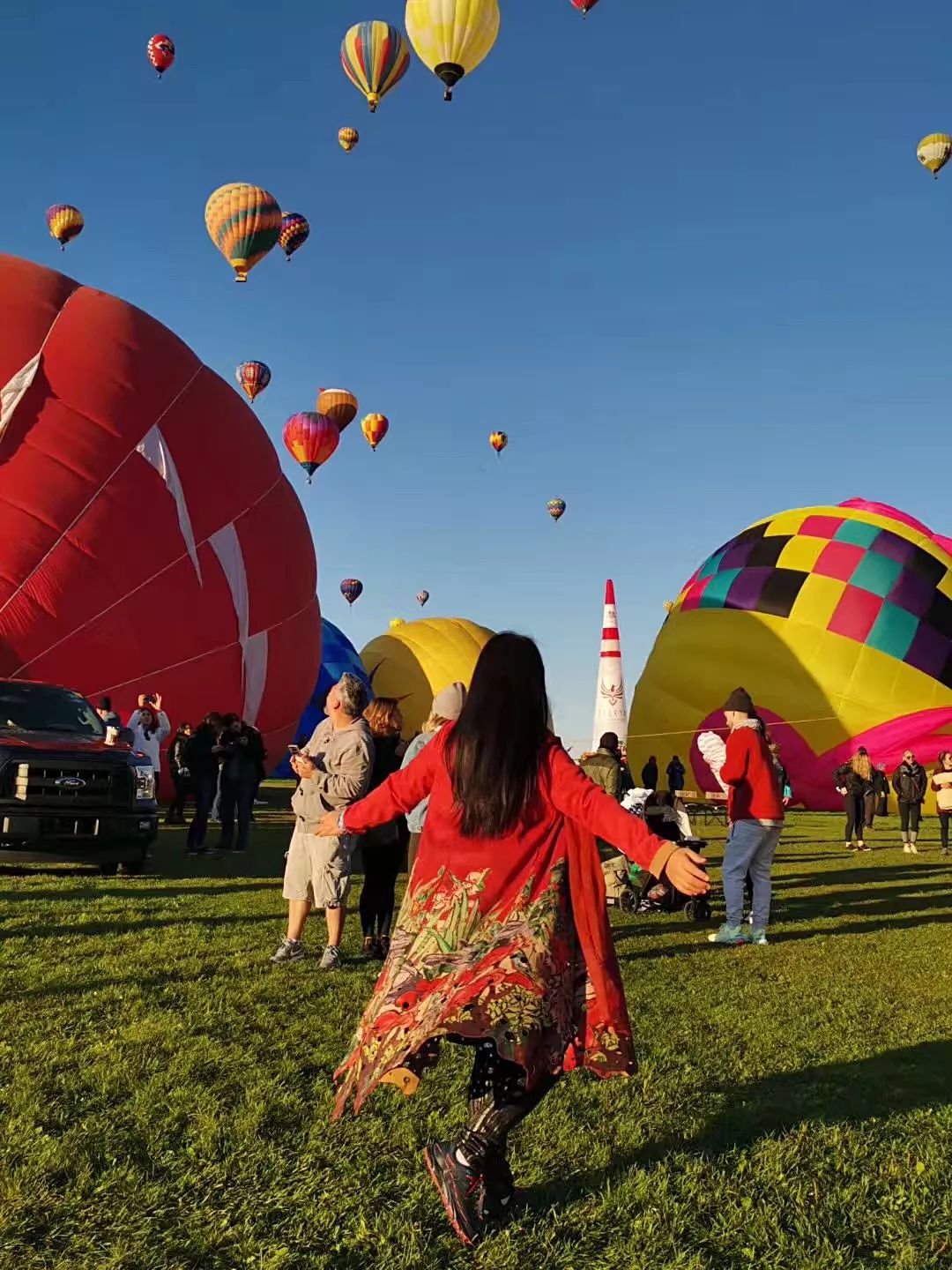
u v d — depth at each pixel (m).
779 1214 3.01
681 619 28.62
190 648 18.39
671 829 9.98
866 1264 2.77
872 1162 3.39
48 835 10.09
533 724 2.86
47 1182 3.09
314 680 22.36
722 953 7.47
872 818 22.77
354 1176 3.21
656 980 6.39
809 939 8.12
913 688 25.97
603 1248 2.82
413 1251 2.76
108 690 17.50
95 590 17.28
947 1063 4.62
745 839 7.88
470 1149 2.75
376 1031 2.66
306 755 6.62
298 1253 2.73
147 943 6.88
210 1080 4.08
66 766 10.27
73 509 17.27
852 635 26.14
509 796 2.78
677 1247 2.80
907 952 7.57
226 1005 5.28
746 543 28.83
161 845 14.38
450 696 6.59
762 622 26.88
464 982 2.65
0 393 17.41
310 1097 3.94
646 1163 3.39
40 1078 4.03
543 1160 3.36
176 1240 2.78
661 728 27.61
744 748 7.96
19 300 18.31
